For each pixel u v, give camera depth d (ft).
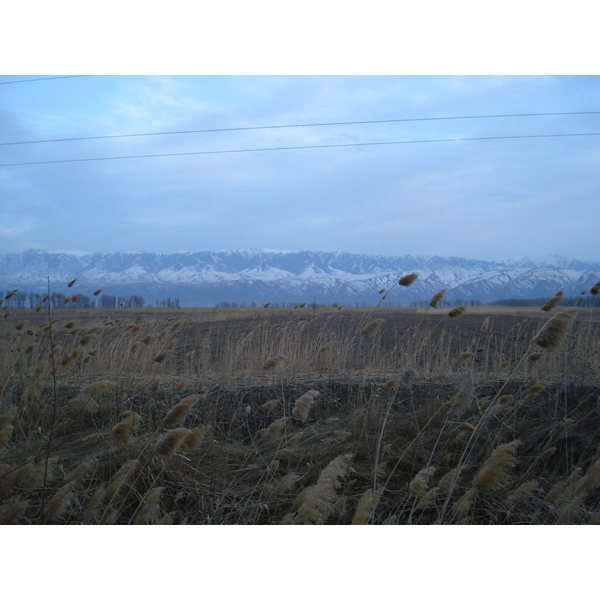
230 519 13.96
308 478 16.38
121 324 37.58
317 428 21.27
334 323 47.39
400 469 17.08
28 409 19.60
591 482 12.36
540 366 27.07
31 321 30.76
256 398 23.91
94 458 15.55
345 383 26.45
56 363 21.24
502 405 16.06
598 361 26.73
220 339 51.96
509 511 13.89
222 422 21.48
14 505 12.35
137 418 15.15
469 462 16.88
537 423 20.17
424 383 26.40
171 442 11.16
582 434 18.99
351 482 15.52
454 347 43.57
